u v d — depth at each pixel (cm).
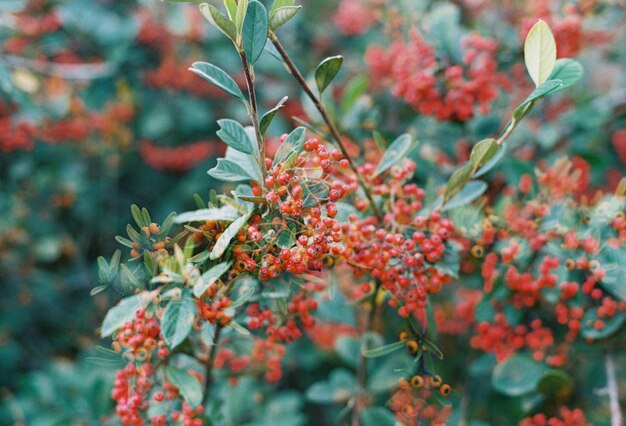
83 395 109
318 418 130
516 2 113
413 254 71
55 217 158
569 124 107
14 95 123
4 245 146
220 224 66
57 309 153
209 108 153
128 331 66
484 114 91
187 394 69
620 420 83
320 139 91
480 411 109
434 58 91
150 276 67
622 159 116
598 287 83
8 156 148
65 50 137
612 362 87
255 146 69
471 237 82
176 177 163
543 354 88
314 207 64
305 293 75
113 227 163
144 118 149
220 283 66
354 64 138
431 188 81
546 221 81
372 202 73
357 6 141
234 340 80
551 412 90
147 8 133
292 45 145
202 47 146
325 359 125
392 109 108
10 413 128
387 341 106
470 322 98
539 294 83
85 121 144
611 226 78
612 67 132
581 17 102
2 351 143
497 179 99
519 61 101
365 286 73
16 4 111
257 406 102
